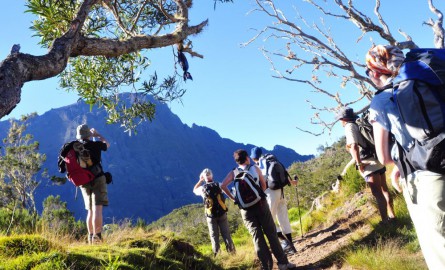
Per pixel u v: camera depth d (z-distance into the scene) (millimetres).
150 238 5383
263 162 6520
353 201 7957
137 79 4691
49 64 1881
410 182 2088
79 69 4598
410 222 5402
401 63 2305
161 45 3459
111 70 4613
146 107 4793
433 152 1925
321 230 7539
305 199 17688
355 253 4859
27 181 34312
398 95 2055
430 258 2049
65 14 3197
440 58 2053
